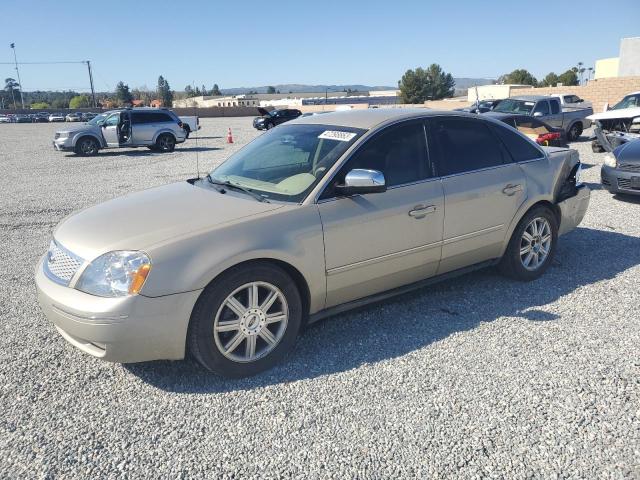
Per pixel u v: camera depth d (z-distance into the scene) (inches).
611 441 111.1
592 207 328.8
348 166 152.5
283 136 177.3
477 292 190.9
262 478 102.3
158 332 124.6
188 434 115.5
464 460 106.1
